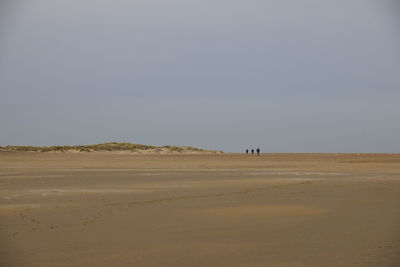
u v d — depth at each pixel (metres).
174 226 12.08
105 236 10.80
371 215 13.55
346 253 8.86
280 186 24.36
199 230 11.48
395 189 22.06
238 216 13.67
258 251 9.17
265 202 17.09
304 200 17.66
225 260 8.53
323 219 12.94
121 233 11.15
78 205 16.78
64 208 15.91
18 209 15.70
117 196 19.88
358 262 8.21
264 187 23.81
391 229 11.23
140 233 11.14
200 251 9.23
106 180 28.91
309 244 9.70
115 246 9.74
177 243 9.98
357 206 15.70
